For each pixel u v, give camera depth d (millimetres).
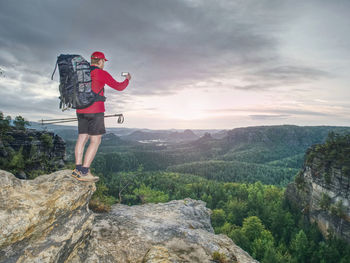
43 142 30688
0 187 3547
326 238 56781
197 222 10617
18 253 3404
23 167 25438
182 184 144875
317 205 65812
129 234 6727
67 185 4453
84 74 3482
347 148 61500
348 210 53219
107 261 5348
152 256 5449
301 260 49000
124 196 75250
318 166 68562
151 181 140500
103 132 4105
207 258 6027
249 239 56188
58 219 4160
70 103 3527
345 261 45500
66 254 4402
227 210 87062
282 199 92000
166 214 10508
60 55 3584
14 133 27281
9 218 3295
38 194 4004
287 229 67375
